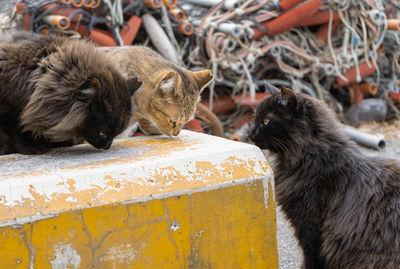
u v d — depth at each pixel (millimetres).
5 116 2922
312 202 3254
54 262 2301
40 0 5512
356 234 3080
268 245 2846
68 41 3119
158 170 2572
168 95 3787
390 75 8695
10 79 2846
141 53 4203
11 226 2186
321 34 7504
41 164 2646
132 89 3158
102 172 2467
